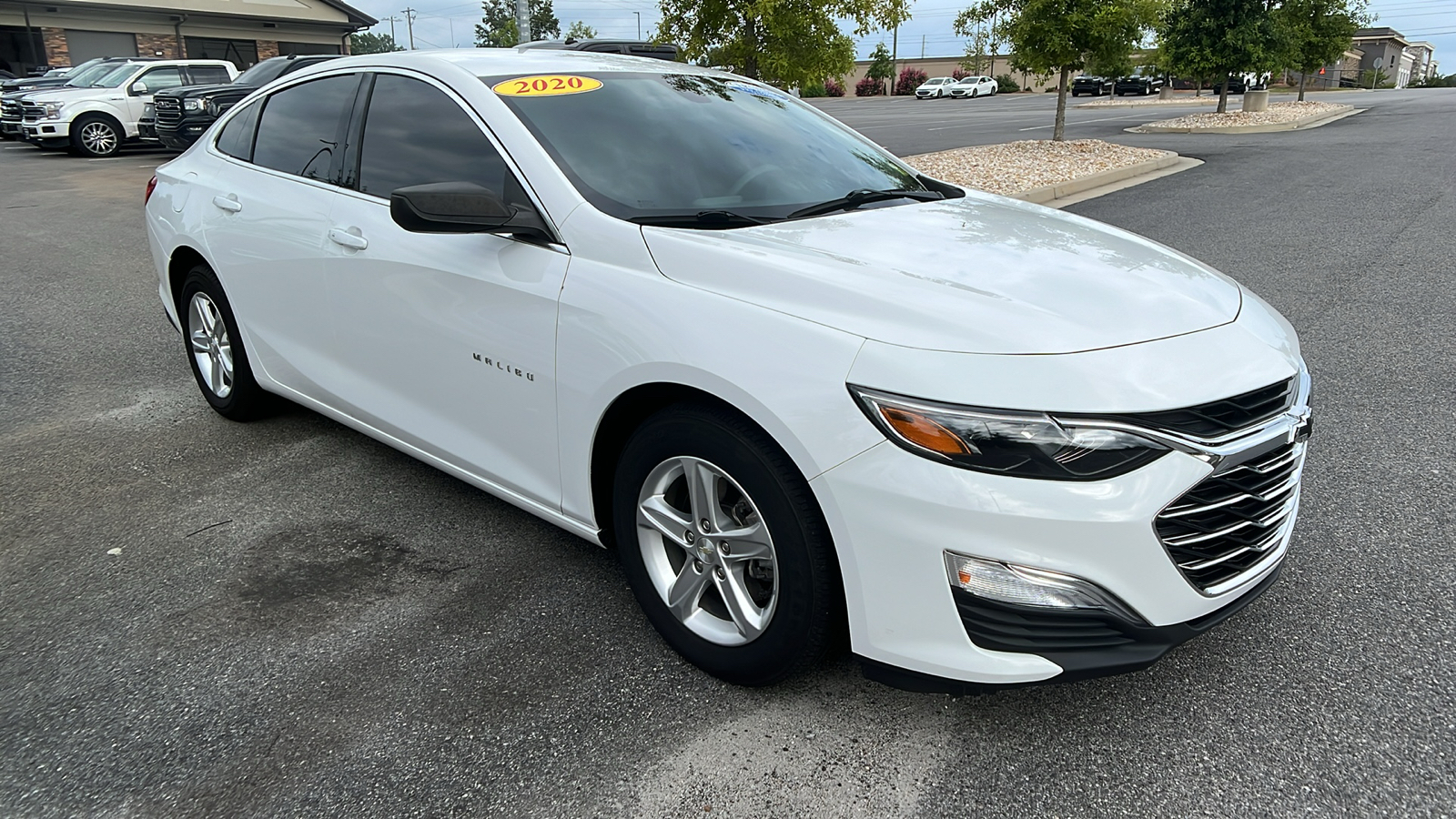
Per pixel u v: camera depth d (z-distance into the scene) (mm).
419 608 2832
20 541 3246
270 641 2662
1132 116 26359
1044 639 1936
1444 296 6137
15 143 21203
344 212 3250
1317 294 6281
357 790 2105
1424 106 27500
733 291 2232
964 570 1915
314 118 3566
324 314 3402
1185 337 2135
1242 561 2180
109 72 19688
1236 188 11141
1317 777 2100
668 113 3133
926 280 2213
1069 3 13977
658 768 2166
